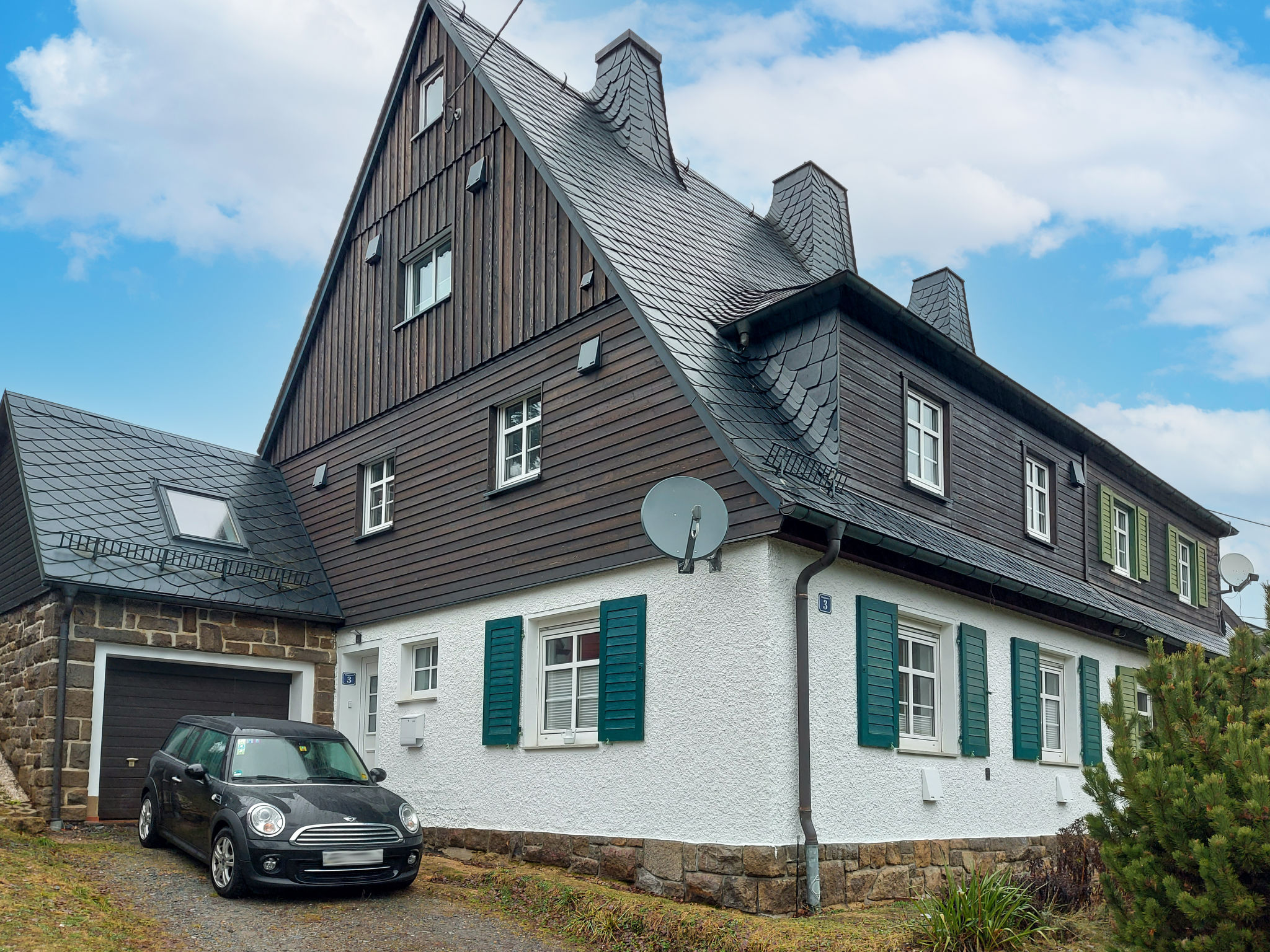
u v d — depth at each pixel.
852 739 10.27
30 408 15.12
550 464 12.24
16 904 8.07
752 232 17.20
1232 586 20.78
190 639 13.73
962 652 12.16
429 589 13.69
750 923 8.45
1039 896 9.47
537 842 11.34
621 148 15.66
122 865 10.34
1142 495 19.09
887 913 9.41
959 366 13.59
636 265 12.20
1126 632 16.06
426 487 14.20
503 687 12.14
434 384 14.39
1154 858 6.69
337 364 16.64
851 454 11.28
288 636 14.73
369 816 9.85
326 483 16.30
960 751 11.81
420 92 15.91
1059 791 13.77
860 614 10.62
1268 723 7.01
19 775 13.06
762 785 9.35
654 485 10.81
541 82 15.67
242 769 10.41
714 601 10.09
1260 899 6.17
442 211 14.93
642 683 10.56
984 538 13.64
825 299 11.60
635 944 8.59
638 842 10.23
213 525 15.31
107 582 13.01
